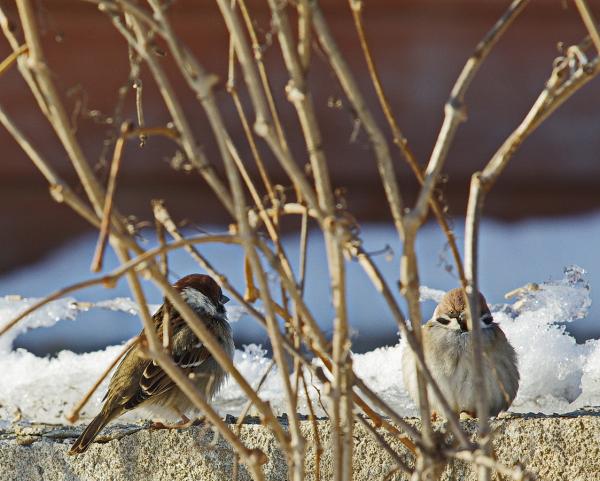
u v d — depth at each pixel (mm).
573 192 17672
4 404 8875
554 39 17047
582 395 8594
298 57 4480
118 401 9281
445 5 16797
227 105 16531
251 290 5949
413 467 6941
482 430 4730
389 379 9125
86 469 7434
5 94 16609
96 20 16562
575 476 6820
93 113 4809
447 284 14547
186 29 16375
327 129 16828
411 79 16891
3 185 16812
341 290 4699
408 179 17000
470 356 8531
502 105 17188
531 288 6133
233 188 4512
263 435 7148
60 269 16234
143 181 16859
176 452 7285
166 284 4879
